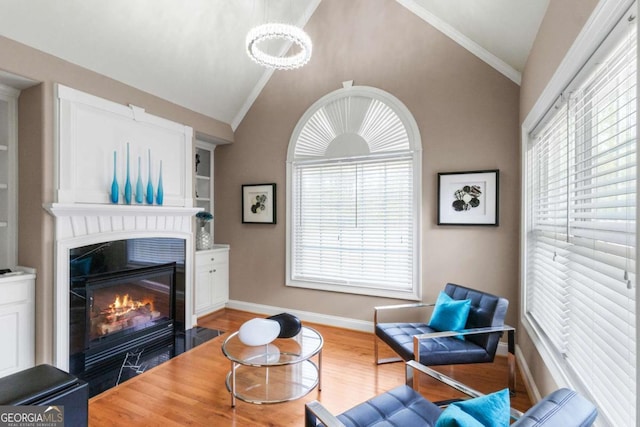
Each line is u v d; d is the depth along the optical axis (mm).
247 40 2301
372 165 3484
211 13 3041
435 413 1496
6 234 2553
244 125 4180
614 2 1023
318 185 3754
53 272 2482
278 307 3990
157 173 3266
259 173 4086
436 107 3170
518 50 2504
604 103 1328
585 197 1385
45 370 1440
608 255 1213
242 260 4211
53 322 2477
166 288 3439
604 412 1182
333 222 3676
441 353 2186
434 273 3180
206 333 3488
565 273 1696
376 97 3412
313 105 3738
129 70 2922
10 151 2533
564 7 1564
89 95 2668
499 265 2932
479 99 3000
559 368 1655
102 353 2818
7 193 2539
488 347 2244
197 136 3941
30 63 2336
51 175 2463
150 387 2410
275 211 3965
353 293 3564
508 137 2893
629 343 1049
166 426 1967
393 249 3383
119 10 2533
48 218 2461
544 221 2131
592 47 1235
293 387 2414
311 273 3791
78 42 2508
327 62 3674
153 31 2807
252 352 2309
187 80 3375
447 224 3098
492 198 2932
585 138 1510
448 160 3119
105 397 2275
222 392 2342
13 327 2338
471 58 3033
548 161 2115
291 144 3863
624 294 1062
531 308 2488
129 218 2992
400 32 3322
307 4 3643
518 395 2305
